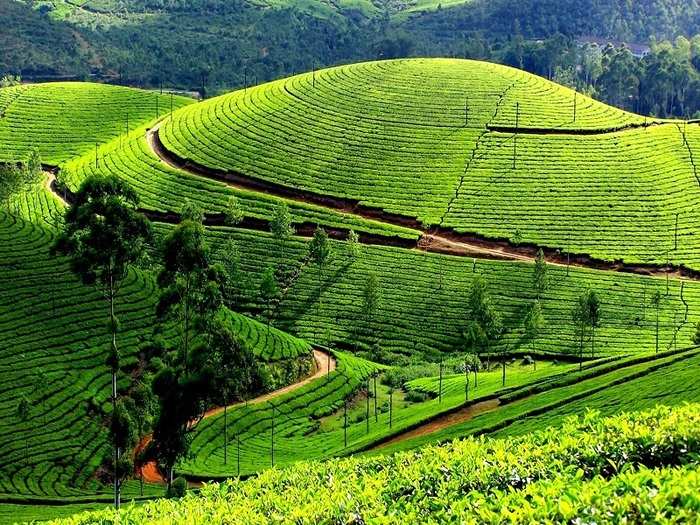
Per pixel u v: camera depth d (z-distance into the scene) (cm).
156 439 6328
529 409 7188
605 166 18188
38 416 8131
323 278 14688
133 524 3244
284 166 18438
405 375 11719
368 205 17075
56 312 9850
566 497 2066
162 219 16550
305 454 8675
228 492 3622
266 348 11138
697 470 2183
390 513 2467
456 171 18188
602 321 13488
